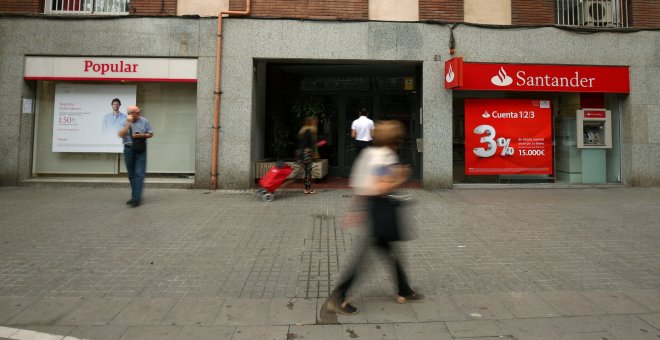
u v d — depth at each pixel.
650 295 4.19
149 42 10.13
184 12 10.23
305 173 9.69
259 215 7.48
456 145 10.82
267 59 10.34
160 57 10.18
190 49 10.13
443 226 6.78
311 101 12.45
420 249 5.60
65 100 10.59
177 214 7.46
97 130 10.60
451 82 9.92
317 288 4.34
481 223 6.98
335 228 6.63
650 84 10.74
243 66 10.17
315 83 13.15
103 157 10.74
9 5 10.17
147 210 7.74
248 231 6.43
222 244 5.77
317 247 5.68
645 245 5.80
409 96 13.02
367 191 3.71
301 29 10.23
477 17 10.59
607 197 9.37
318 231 6.46
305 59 10.31
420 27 10.38
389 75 13.05
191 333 3.42
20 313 3.73
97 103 10.60
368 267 4.90
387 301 4.04
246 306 3.91
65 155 10.73
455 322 3.62
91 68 10.16
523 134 10.94
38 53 10.12
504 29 10.47
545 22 10.67
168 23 10.14
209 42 10.15
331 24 10.27
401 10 10.48
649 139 10.76
